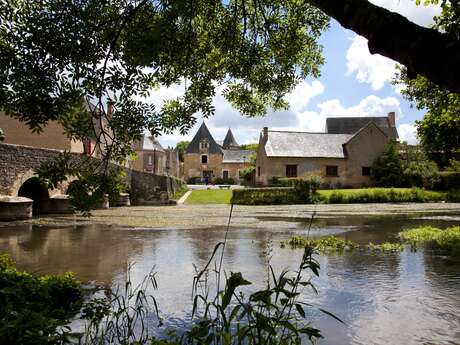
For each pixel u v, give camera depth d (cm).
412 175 3859
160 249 1007
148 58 407
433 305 543
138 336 420
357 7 214
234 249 1002
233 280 224
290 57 587
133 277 703
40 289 447
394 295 589
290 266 792
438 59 178
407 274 720
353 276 706
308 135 4362
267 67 600
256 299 230
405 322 481
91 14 409
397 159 4031
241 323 459
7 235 1293
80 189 374
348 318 493
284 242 1111
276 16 572
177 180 4512
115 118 427
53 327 278
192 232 1377
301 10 555
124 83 416
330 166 4188
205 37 564
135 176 3300
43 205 2205
